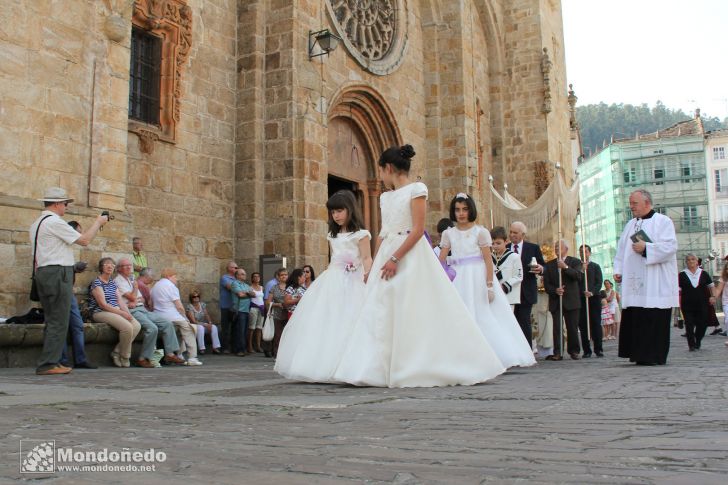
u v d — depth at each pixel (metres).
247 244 15.71
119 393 5.23
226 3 16.20
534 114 29.33
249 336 14.56
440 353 5.52
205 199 15.20
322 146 16.55
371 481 1.82
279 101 16.08
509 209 19.33
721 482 1.72
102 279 10.22
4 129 9.85
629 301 8.44
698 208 70.62
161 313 11.21
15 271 9.70
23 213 9.88
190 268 14.67
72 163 10.77
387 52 22.25
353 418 3.42
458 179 23.75
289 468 2.03
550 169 29.12
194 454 2.31
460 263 8.19
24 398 4.79
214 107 15.63
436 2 24.64
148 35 14.20
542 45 29.53
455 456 2.20
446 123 24.23
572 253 19.62
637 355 8.33
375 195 21.72
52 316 8.07
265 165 16.09
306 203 15.78
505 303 8.27
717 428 2.80
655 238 8.24
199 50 15.36
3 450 2.49
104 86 11.34
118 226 11.31
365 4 21.28
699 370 6.98
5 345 8.77
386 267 5.61
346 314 6.43
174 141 14.42
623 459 2.09
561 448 2.33
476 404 4.05
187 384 6.29
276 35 16.30
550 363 10.30
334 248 6.71
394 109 22.06
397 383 5.41
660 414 3.35
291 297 12.67
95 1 11.33
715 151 70.00
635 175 73.94
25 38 10.23
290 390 5.38
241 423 3.27
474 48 28.16
